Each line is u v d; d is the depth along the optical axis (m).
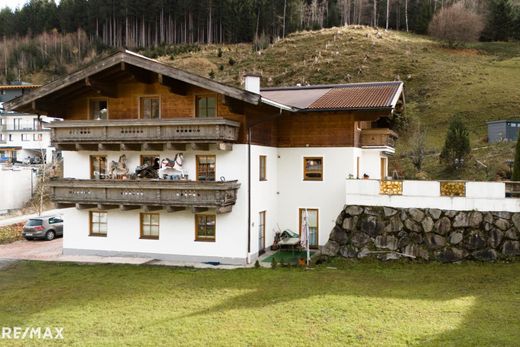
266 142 24.53
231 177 22.23
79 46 128.00
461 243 20.56
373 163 27.77
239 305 15.45
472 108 56.50
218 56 97.88
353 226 22.19
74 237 24.94
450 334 12.23
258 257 23.62
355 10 122.12
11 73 118.44
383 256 21.27
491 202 20.56
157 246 23.45
